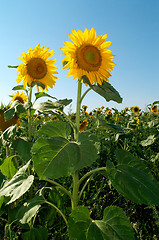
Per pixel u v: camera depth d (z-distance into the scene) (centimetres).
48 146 182
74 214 173
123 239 162
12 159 300
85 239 164
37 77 281
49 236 265
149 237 254
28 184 206
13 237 234
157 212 265
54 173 171
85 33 211
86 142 188
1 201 244
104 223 173
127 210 302
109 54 218
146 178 193
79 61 208
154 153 527
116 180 180
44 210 280
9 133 265
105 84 219
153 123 628
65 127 207
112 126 242
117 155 211
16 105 259
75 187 209
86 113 1002
